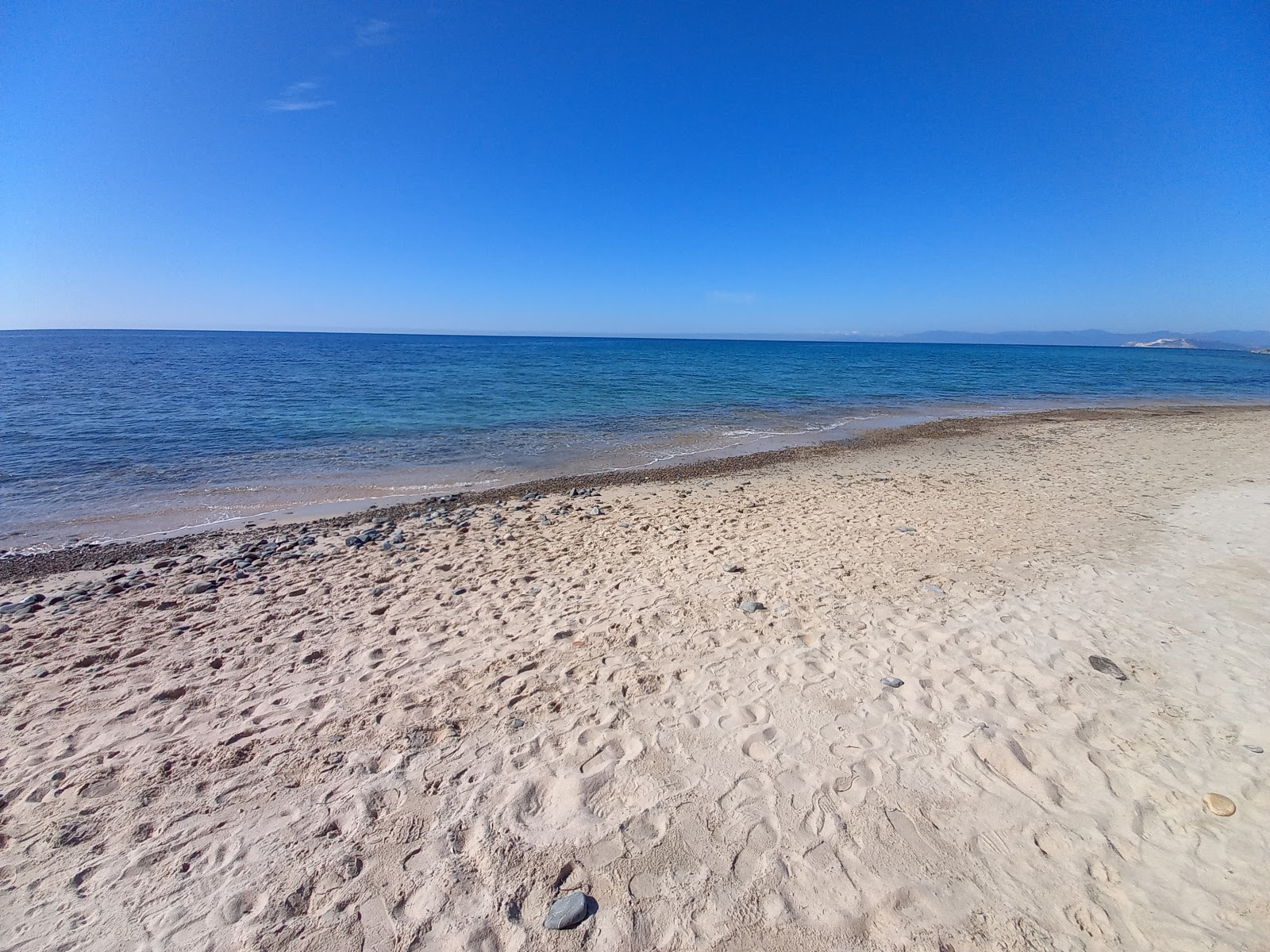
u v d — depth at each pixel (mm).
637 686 3926
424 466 13031
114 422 16875
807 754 3197
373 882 2467
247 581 6402
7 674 4383
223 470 12367
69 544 8047
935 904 2293
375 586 6109
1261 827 2625
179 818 2873
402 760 3250
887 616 4891
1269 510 7801
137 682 4238
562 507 9461
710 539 7344
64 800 3018
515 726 3523
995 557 6281
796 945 2145
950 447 15219
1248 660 4066
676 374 38781
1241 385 39562
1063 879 2400
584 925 2246
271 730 3582
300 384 28594
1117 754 3139
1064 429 18156
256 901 2396
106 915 2355
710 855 2545
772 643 4477
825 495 9797
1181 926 2178
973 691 3764
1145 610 4891
